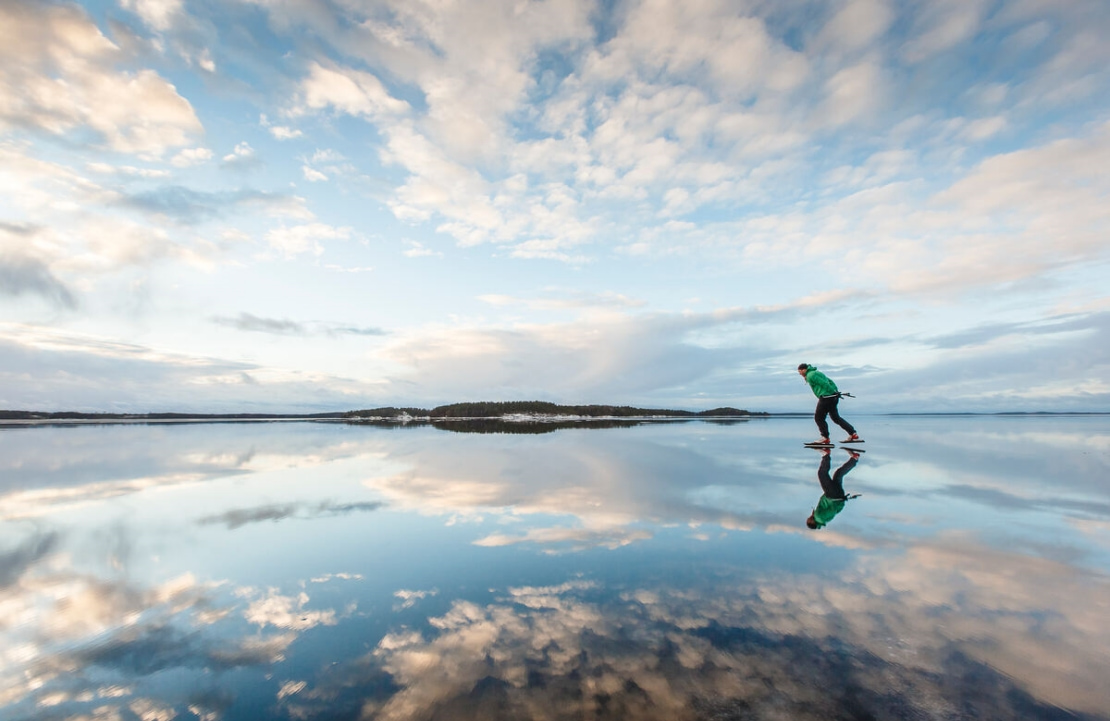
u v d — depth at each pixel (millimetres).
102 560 3275
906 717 1591
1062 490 5441
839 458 8703
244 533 3912
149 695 1773
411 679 1852
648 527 3980
